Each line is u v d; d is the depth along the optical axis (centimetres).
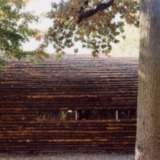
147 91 416
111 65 1070
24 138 866
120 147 875
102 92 890
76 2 690
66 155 847
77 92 886
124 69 1025
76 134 870
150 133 411
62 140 870
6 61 1082
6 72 980
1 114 866
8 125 863
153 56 413
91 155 846
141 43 434
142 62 429
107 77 957
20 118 865
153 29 415
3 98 873
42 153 871
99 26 810
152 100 411
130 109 872
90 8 761
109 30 836
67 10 724
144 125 420
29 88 895
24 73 977
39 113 874
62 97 878
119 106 870
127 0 787
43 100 874
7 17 688
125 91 895
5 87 898
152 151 410
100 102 874
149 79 415
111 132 872
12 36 689
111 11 808
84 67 1043
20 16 721
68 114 878
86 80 935
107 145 873
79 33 807
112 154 855
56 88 897
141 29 436
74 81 928
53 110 875
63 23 770
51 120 871
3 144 866
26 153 872
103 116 877
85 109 868
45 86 904
